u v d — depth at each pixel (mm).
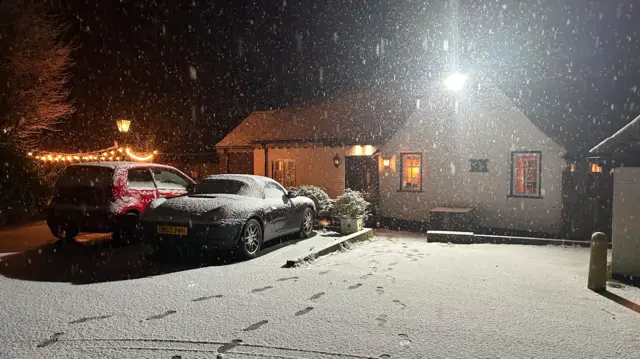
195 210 7230
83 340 3854
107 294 5211
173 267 6750
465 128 13812
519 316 4484
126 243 8750
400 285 5691
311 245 8969
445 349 3668
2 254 7684
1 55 16484
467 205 13805
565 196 12164
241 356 3529
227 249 7309
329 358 3494
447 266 7031
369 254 8258
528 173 12930
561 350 3666
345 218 10547
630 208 6258
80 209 8414
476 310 4664
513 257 7980
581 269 6871
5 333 4008
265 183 8922
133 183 8906
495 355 3562
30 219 12781
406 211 15008
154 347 3705
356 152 16469
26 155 14641
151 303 4867
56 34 18219
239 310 4629
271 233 8320
